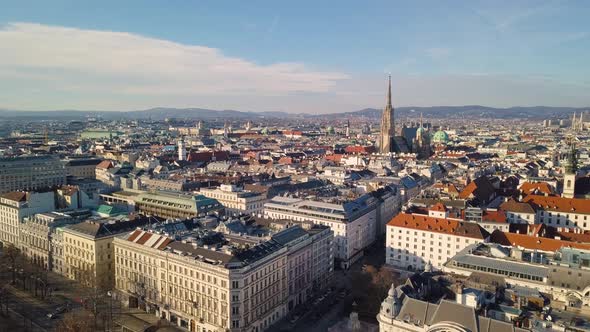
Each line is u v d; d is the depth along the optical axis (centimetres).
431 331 15200
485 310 15575
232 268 19975
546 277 19012
